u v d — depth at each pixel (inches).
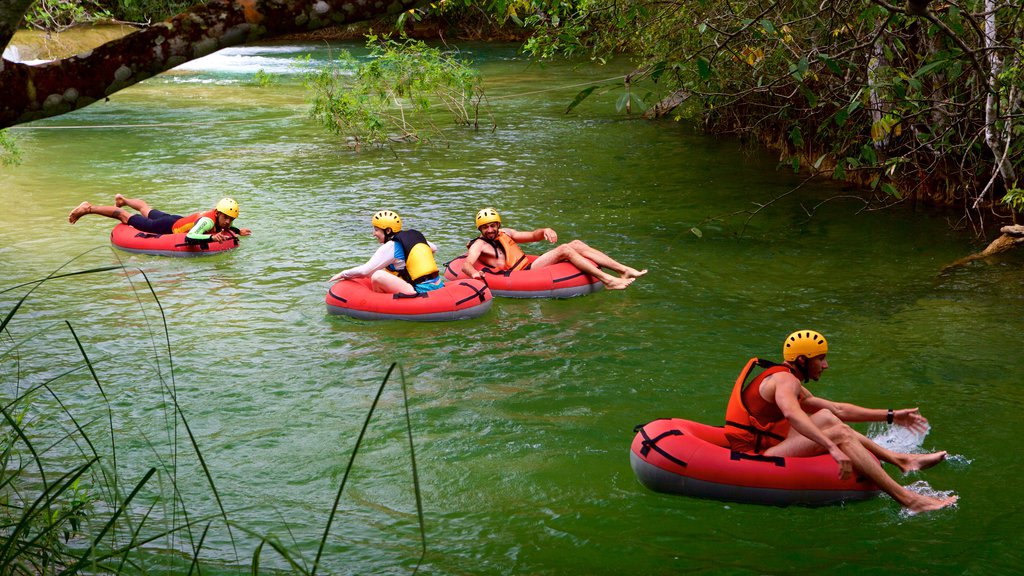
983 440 237.6
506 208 501.0
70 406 263.4
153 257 417.1
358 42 1406.3
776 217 475.5
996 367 283.3
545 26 347.9
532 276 362.9
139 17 1029.8
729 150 649.0
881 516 201.3
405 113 813.9
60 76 102.8
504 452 236.5
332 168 605.9
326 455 236.5
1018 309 334.0
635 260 408.2
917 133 395.9
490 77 1048.8
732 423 214.8
